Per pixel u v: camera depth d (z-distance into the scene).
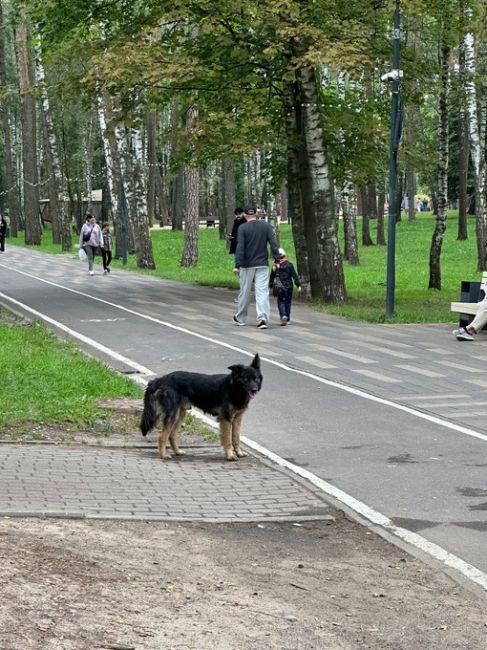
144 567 6.58
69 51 26.48
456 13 26.83
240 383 10.11
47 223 96.19
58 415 11.55
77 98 27.98
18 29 51.03
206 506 8.50
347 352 17.16
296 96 26.19
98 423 11.52
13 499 8.16
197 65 24.39
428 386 14.23
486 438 11.15
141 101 27.03
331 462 10.13
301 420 12.08
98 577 6.18
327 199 25.16
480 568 7.00
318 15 24.64
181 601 5.91
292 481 9.39
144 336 18.88
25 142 60.50
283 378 14.71
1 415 11.32
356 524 8.12
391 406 12.87
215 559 7.00
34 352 15.89
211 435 11.38
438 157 30.38
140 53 24.42
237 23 25.44
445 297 28.19
